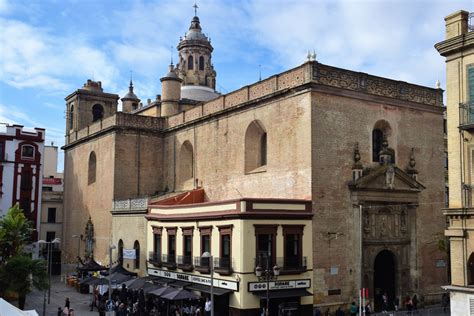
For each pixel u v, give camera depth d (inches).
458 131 1015.0
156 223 1621.6
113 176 1950.1
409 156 1524.4
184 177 1927.9
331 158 1357.0
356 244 1365.7
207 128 1774.1
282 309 1220.5
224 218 1284.4
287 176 1397.6
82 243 2222.0
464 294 967.6
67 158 2493.8
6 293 1352.1
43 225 2669.8
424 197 1529.3
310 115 1332.4
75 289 1860.2
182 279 1453.0
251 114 1557.6
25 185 2433.6
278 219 1259.8
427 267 1503.4
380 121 1470.2
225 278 1263.5
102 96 2481.5
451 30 1047.6
